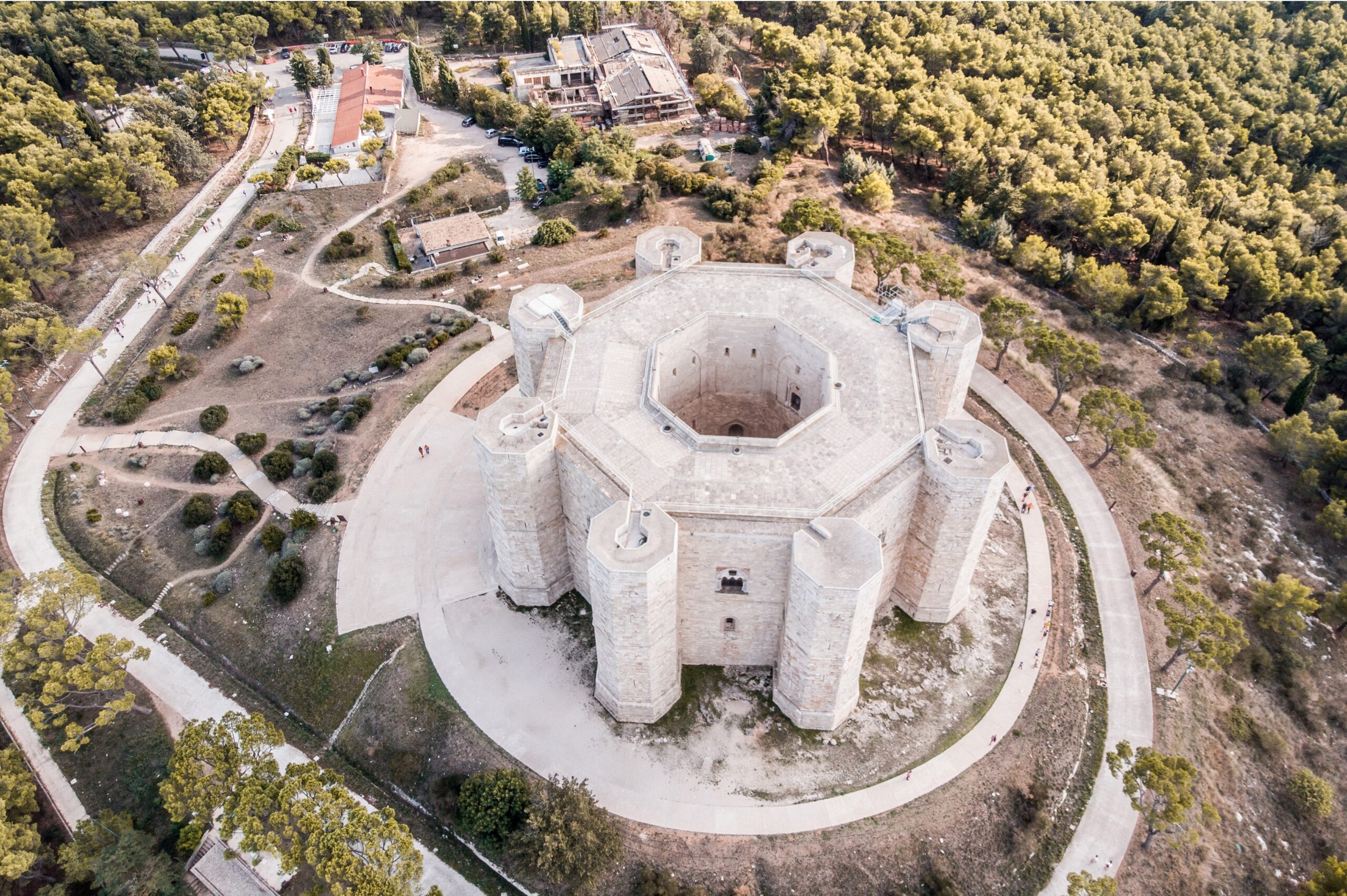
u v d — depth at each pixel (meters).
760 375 70.62
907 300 90.88
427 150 131.75
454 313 92.06
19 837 50.03
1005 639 62.25
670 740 56.22
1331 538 72.38
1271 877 51.75
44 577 59.00
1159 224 101.56
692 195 112.56
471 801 51.28
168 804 49.06
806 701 54.66
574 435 56.31
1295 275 101.00
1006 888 50.41
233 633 64.31
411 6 177.00
